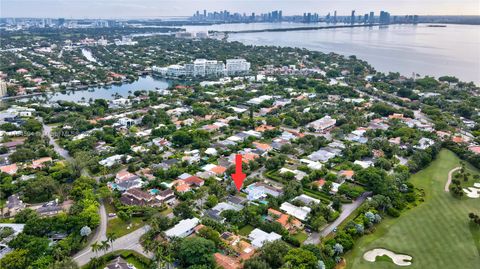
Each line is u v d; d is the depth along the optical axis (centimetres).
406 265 16600
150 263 16150
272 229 18800
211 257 15838
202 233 17700
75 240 17250
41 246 16125
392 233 19100
